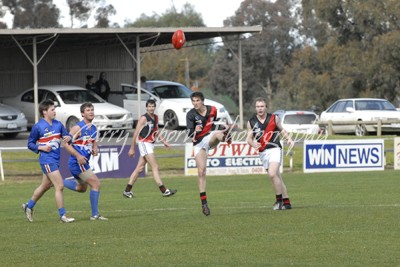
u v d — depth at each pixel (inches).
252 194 1625.2
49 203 1513.3
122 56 3585.1
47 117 1154.0
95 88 3203.7
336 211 1253.1
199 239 1015.6
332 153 2155.5
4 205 1482.5
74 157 1192.8
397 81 4958.2
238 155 2126.0
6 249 974.4
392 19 4965.6
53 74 3499.0
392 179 1894.7
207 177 2058.3
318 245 962.7
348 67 5177.2
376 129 2918.3
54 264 879.7
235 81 7091.5
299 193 1609.3
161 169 2191.2
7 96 3363.7
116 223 1168.8
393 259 878.4
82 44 3380.9
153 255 920.3
